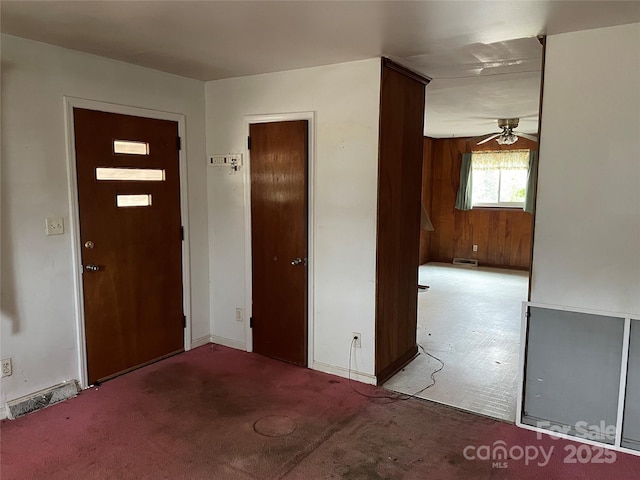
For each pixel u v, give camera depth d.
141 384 3.38
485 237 8.38
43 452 2.52
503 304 5.71
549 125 2.62
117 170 3.40
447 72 3.54
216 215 4.10
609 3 2.10
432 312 5.35
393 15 2.32
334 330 3.54
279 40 2.77
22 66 2.81
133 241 3.55
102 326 3.39
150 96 3.57
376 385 3.38
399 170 3.49
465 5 2.17
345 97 3.29
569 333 2.67
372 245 3.29
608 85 2.46
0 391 2.84
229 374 3.57
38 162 2.93
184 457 2.49
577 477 2.33
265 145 3.69
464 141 8.37
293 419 2.89
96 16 2.38
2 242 2.79
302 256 3.59
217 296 4.20
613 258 2.54
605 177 2.51
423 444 2.63
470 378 3.53
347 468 2.40
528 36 2.62
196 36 2.71
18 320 2.90
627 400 2.55
